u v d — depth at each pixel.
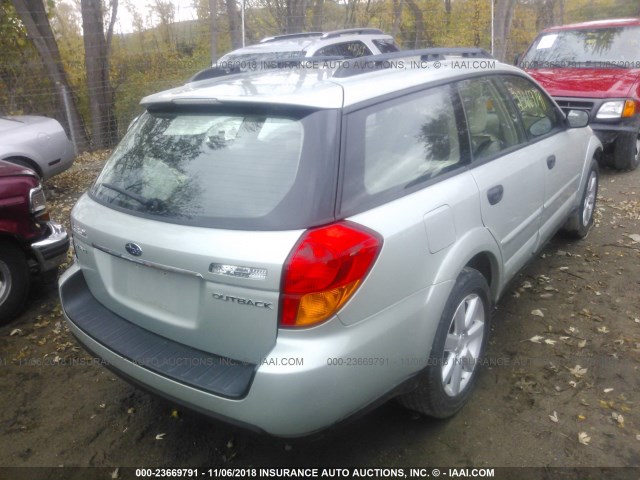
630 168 7.47
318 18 15.89
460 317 2.82
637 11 25.48
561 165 4.11
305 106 2.32
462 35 18.34
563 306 3.97
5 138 6.91
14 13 11.97
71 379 3.48
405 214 2.43
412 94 2.77
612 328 3.66
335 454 2.72
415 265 2.43
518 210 3.40
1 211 4.04
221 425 2.26
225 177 2.37
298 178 2.22
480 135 3.21
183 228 2.30
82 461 2.79
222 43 15.57
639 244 4.96
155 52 14.79
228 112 2.53
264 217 2.18
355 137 2.37
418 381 2.60
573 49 8.22
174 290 2.37
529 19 21.36
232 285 2.14
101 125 12.24
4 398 3.31
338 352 2.12
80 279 2.99
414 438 2.80
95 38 12.03
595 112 7.11
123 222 2.52
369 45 8.96
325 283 2.08
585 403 2.96
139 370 2.45
